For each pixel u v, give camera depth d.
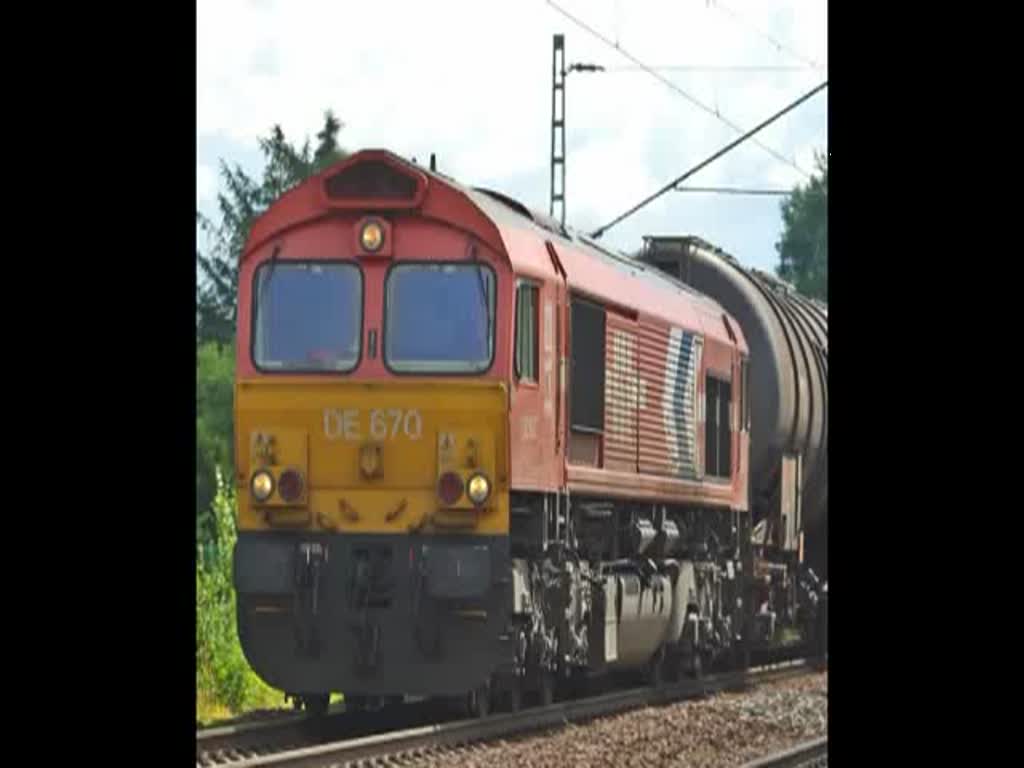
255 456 33.06
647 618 40.34
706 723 37.19
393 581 32.59
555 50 61.59
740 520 49.44
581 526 37.50
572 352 36.44
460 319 33.06
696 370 44.41
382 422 32.84
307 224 33.62
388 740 29.11
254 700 39.44
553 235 36.94
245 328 33.47
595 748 32.22
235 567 32.94
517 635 33.31
